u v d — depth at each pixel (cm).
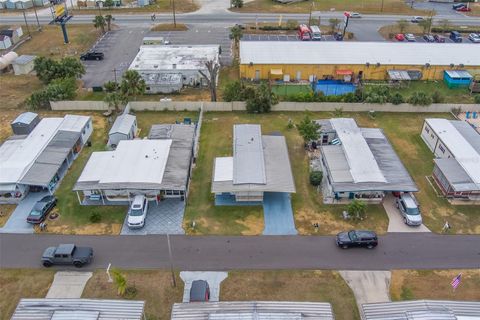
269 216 5144
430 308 3491
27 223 5031
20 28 10962
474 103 7656
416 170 5962
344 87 8056
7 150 5866
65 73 8162
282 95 7844
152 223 5038
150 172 5381
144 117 7281
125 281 4041
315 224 4988
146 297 4122
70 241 4791
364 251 4659
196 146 6372
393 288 4228
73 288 4225
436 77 8731
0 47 10131
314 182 5603
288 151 6362
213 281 4294
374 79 8725
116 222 5062
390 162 5681
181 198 5403
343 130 6269
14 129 6306
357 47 9062
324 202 5362
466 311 3466
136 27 11594
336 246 4722
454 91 8306
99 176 5362
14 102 7831
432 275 4375
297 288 4225
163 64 8600
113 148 6425
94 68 9150
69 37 10906
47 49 10181
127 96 7394
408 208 5025
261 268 4450
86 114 7431
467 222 5056
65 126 6469
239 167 5525
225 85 8375
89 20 12119
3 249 4678
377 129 6462
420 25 11150
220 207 5288
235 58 9681
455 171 5431
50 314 3444
